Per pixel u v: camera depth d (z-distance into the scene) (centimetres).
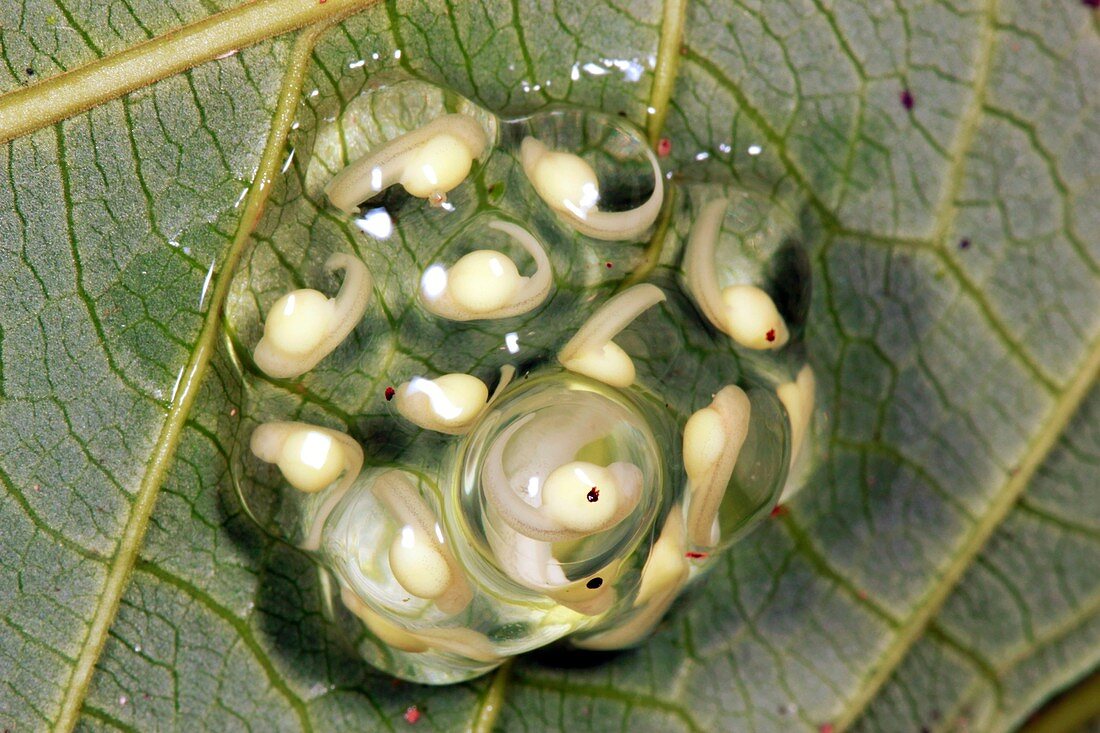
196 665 9
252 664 9
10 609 9
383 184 9
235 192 9
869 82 10
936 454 10
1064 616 10
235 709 9
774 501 9
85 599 9
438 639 9
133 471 9
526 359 9
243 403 9
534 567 9
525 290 9
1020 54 10
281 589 9
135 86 9
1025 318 10
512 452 9
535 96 9
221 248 9
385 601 9
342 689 9
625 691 10
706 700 10
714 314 9
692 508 9
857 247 10
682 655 10
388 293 9
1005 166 10
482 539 9
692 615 10
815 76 10
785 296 9
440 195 9
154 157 9
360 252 9
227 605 9
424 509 9
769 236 10
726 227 9
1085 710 10
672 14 9
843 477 10
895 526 10
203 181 9
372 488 9
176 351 9
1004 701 10
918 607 10
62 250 9
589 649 10
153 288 9
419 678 9
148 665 9
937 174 10
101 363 9
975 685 10
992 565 10
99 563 9
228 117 9
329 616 9
